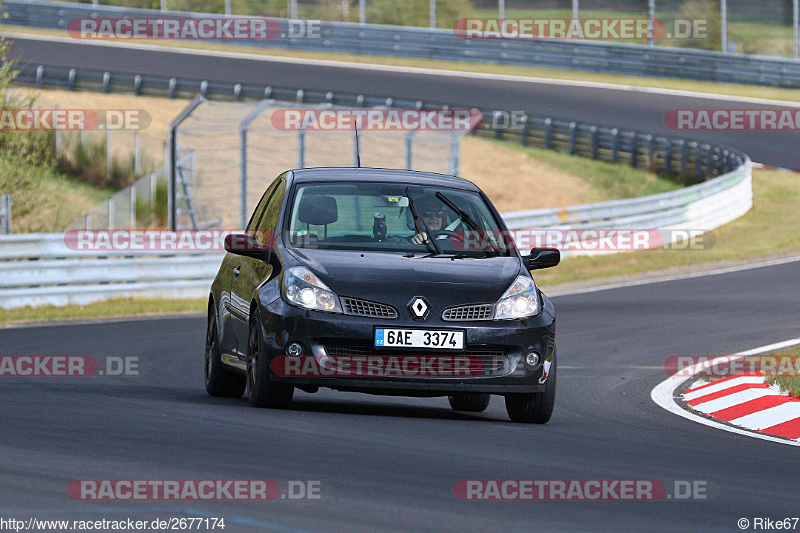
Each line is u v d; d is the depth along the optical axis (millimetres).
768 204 112125
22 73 140250
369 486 18422
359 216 29750
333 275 27250
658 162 128000
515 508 17406
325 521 16062
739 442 26422
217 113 85938
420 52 173000
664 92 156000
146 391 32281
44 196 95188
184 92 137375
